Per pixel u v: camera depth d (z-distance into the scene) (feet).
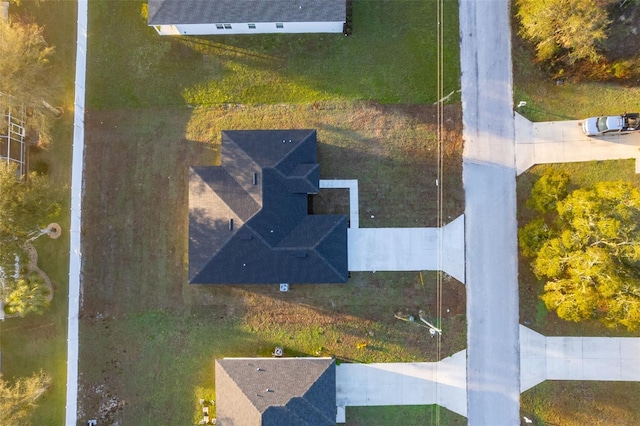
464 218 87.71
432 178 87.86
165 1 82.74
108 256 87.51
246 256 80.94
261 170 81.05
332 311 86.94
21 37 77.15
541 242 80.02
